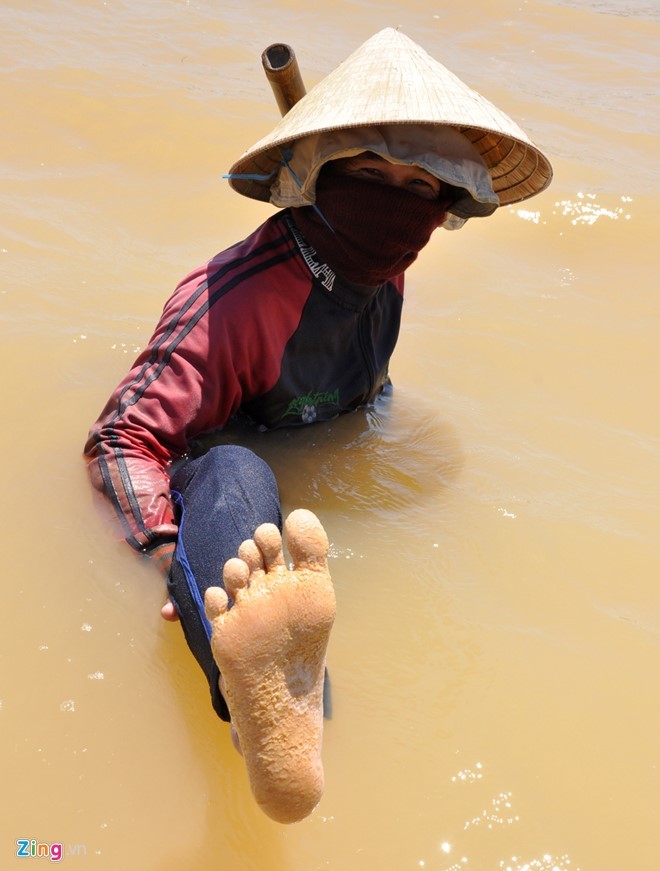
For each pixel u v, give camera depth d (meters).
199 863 1.44
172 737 1.61
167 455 2.12
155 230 3.46
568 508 2.24
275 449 2.33
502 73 5.25
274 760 1.35
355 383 2.46
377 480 2.28
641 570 2.05
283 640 1.35
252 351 2.20
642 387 2.81
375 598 1.92
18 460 2.20
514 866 1.46
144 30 5.29
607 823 1.52
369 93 2.04
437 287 3.31
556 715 1.70
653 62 5.63
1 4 5.31
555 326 3.11
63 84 4.40
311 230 2.19
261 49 5.21
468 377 2.79
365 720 1.66
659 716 1.71
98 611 1.83
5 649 1.73
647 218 3.89
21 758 1.55
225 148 4.07
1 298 2.88
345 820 1.50
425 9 6.07
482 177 2.12
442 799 1.54
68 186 3.67
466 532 2.12
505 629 1.87
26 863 1.42
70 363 2.61
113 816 1.49
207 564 1.67
